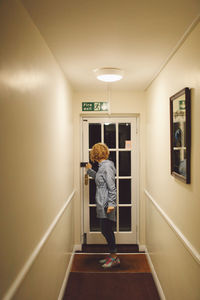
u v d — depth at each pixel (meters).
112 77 2.53
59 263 2.31
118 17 1.46
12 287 1.12
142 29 1.62
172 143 2.00
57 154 2.25
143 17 1.46
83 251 3.56
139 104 3.57
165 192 2.31
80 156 3.67
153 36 1.72
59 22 1.51
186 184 1.68
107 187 3.03
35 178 1.53
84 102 3.57
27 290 1.34
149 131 3.21
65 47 1.92
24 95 1.32
